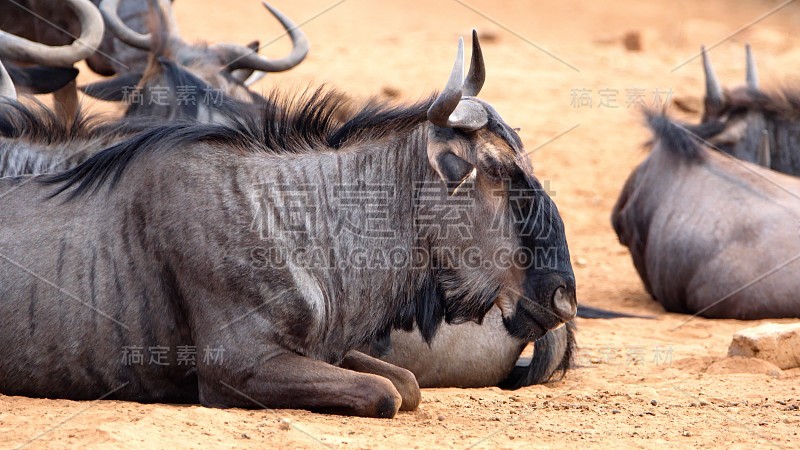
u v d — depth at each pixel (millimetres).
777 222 41188
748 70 53062
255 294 24172
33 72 37594
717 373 31062
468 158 24453
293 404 24016
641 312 43656
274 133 25812
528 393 28297
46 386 25125
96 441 20609
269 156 25453
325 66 90438
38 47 38844
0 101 28328
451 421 24344
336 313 25172
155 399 25656
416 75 88250
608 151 71750
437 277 25328
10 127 27766
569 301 25016
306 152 25641
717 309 41531
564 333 29953
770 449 22531
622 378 30594
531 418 24891
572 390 28766
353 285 25203
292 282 24406
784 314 40438
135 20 49969
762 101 49062
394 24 131625
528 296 24984
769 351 31594
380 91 80562
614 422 24625
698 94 84688
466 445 22062
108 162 25891
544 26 138000
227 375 24141
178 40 43844
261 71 45906
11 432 21391
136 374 25188
